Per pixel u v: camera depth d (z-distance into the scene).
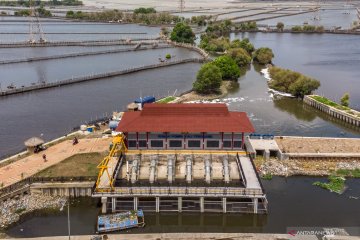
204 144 91.56
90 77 196.12
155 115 92.00
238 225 80.00
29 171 92.12
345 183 94.44
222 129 88.69
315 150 108.19
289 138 116.56
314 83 167.38
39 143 102.81
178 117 91.50
